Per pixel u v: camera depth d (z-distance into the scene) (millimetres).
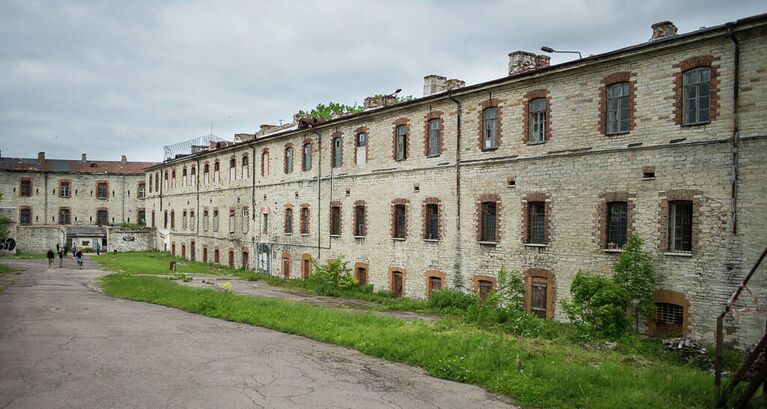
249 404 10797
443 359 13969
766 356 11055
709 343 18172
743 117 17688
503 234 24906
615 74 21016
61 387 11523
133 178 79438
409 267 29859
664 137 19547
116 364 13422
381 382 12633
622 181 20672
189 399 10969
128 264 51688
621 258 20016
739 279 17609
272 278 41312
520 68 26453
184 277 39500
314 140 38125
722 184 18109
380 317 20516
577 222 22047
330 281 33656
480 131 26078
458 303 25609
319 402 11070
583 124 21984
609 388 11875
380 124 32094
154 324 19141
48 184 75125
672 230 19469
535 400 11391
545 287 23203
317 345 16375
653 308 19453
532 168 23766
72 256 63531
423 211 29000
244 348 15641
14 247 66188
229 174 51156
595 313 19188
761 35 17359
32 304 23438
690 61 18906
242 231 48438
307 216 39062
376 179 32281
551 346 16469
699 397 11586
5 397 10844
